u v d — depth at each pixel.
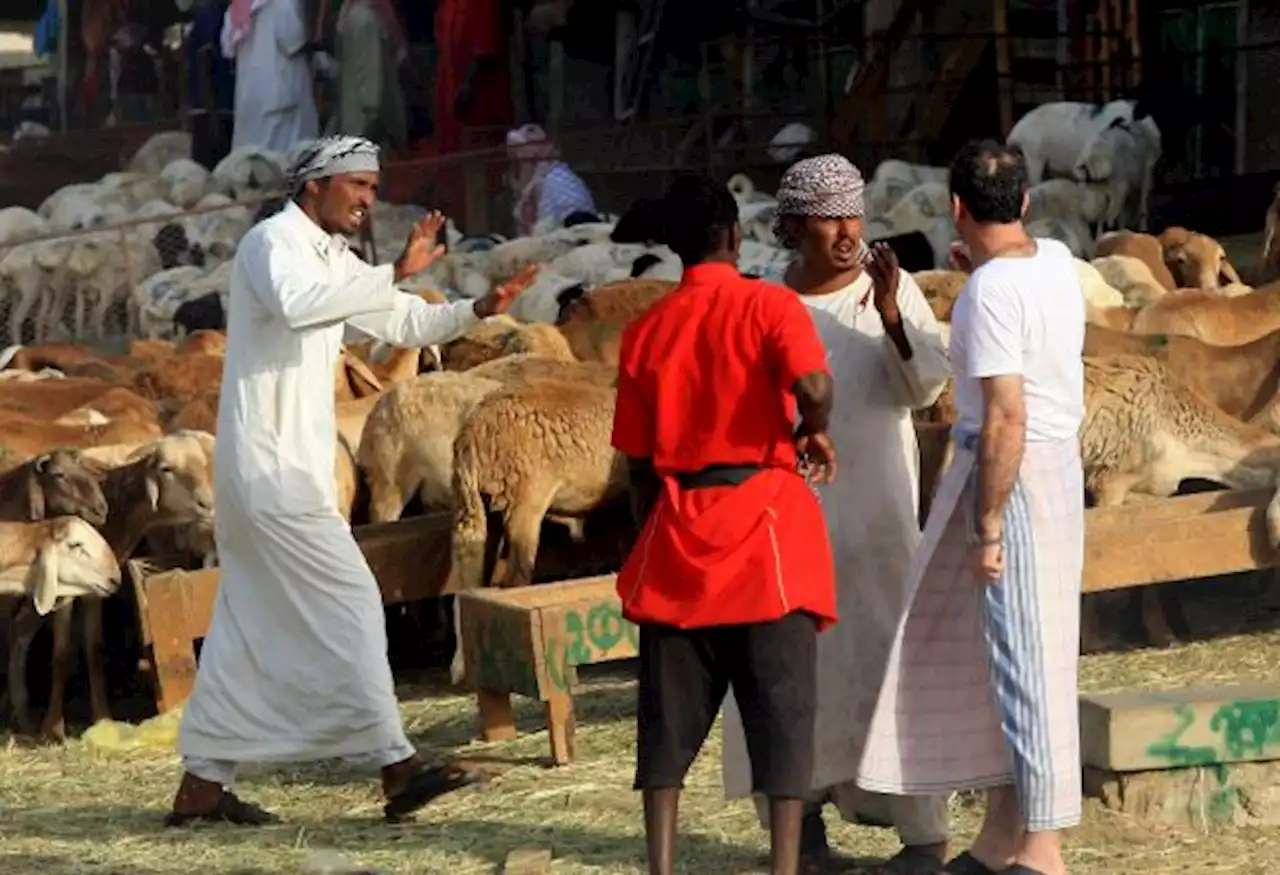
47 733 15.87
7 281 34.25
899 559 11.28
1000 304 10.27
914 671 10.72
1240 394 18.78
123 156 42.62
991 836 10.98
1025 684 10.39
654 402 10.36
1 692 17.44
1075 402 10.53
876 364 11.26
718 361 10.25
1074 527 10.52
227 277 32.16
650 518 10.39
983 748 10.72
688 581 10.16
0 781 14.57
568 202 34.09
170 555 17.53
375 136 38.06
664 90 39.66
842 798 11.44
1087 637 16.88
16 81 51.50
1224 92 34.25
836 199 11.21
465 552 16.75
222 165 36.62
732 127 37.69
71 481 16.23
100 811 13.60
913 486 11.43
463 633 14.92
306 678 12.80
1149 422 16.88
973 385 10.55
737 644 10.28
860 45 36.94
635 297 23.39
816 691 10.65
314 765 14.53
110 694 17.41
